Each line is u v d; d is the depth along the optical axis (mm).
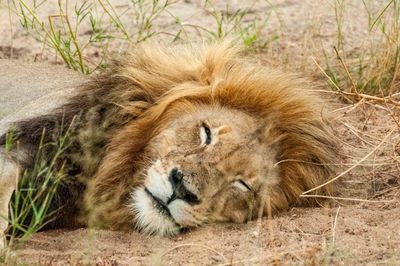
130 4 17375
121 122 11516
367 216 11023
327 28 17281
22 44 16109
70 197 11109
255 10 17766
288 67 15109
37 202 10875
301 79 12242
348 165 12352
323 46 16562
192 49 12258
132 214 10945
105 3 17328
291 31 17125
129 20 16797
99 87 11773
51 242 10438
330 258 9750
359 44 16672
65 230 11094
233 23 17125
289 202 11594
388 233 10406
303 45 16453
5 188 10469
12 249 9938
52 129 11273
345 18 17531
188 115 11320
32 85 12297
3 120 11531
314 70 15531
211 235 10578
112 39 16156
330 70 15234
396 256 9711
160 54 12031
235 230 10766
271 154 11328
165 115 11367
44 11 17047
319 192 11734
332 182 11820
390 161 12641
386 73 15336
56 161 11078
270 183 11172
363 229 10523
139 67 11953
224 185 10727
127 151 11273
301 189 11656
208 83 11688
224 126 10922
